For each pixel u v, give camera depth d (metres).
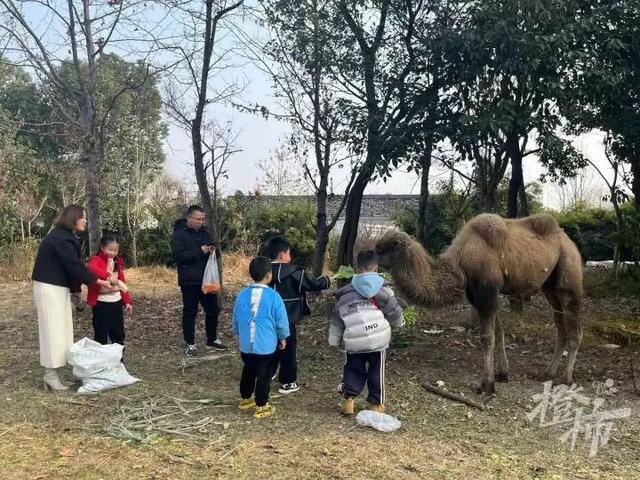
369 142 8.20
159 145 21.70
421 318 9.31
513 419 5.29
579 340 6.33
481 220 5.98
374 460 4.35
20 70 18.56
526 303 10.22
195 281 7.26
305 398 5.79
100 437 4.74
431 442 4.73
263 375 5.19
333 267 16.41
